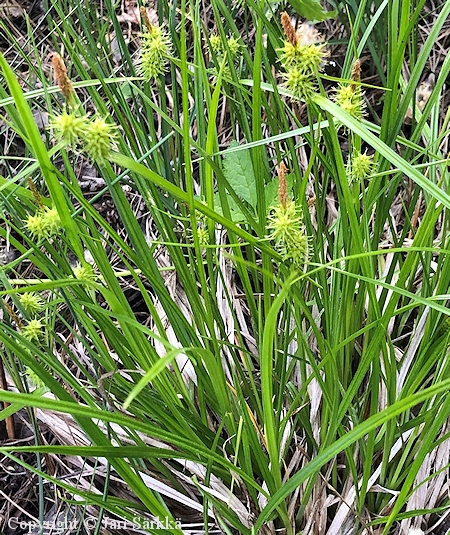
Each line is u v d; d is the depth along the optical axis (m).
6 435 0.31
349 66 0.24
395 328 0.30
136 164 0.13
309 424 0.26
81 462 0.28
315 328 0.20
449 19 0.42
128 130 0.23
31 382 0.29
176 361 0.27
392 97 0.19
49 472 0.29
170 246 0.20
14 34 0.45
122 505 0.24
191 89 0.30
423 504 0.25
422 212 0.34
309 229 0.21
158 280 0.21
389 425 0.22
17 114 0.21
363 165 0.19
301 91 0.16
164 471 0.26
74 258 0.37
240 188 0.26
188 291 0.21
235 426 0.21
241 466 0.24
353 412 0.24
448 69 0.20
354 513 0.24
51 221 0.18
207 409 0.29
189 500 0.25
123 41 0.26
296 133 0.19
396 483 0.24
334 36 0.41
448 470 0.26
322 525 0.25
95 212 0.16
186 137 0.15
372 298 0.19
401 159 0.15
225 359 0.29
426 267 0.24
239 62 0.32
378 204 0.23
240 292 0.34
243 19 0.40
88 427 0.18
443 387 0.13
